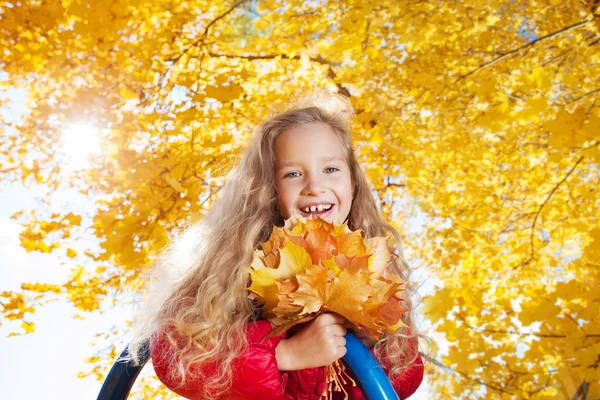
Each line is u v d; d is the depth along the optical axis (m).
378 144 3.01
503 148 3.12
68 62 2.81
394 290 0.86
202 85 2.85
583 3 2.80
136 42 2.83
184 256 1.41
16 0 2.58
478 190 3.29
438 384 2.78
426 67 2.92
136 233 2.53
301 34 3.09
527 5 2.87
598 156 2.38
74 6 2.57
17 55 2.74
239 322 1.04
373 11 2.85
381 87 3.01
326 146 1.24
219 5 3.03
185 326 1.08
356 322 0.86
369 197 1.49
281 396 1.04
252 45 3.11
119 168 2.64
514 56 2.91
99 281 2.81
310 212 1.21
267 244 0.92
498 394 2.70
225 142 2.62
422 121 3.08
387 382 0.86
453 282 3.29
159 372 1.07
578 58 2.81
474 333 2.80
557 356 2.54
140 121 2.72
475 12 2.82
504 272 3.33
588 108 2.39
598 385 2.45
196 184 2.56
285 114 1.34
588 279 2.67
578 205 3.14
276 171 1.27
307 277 0.83
